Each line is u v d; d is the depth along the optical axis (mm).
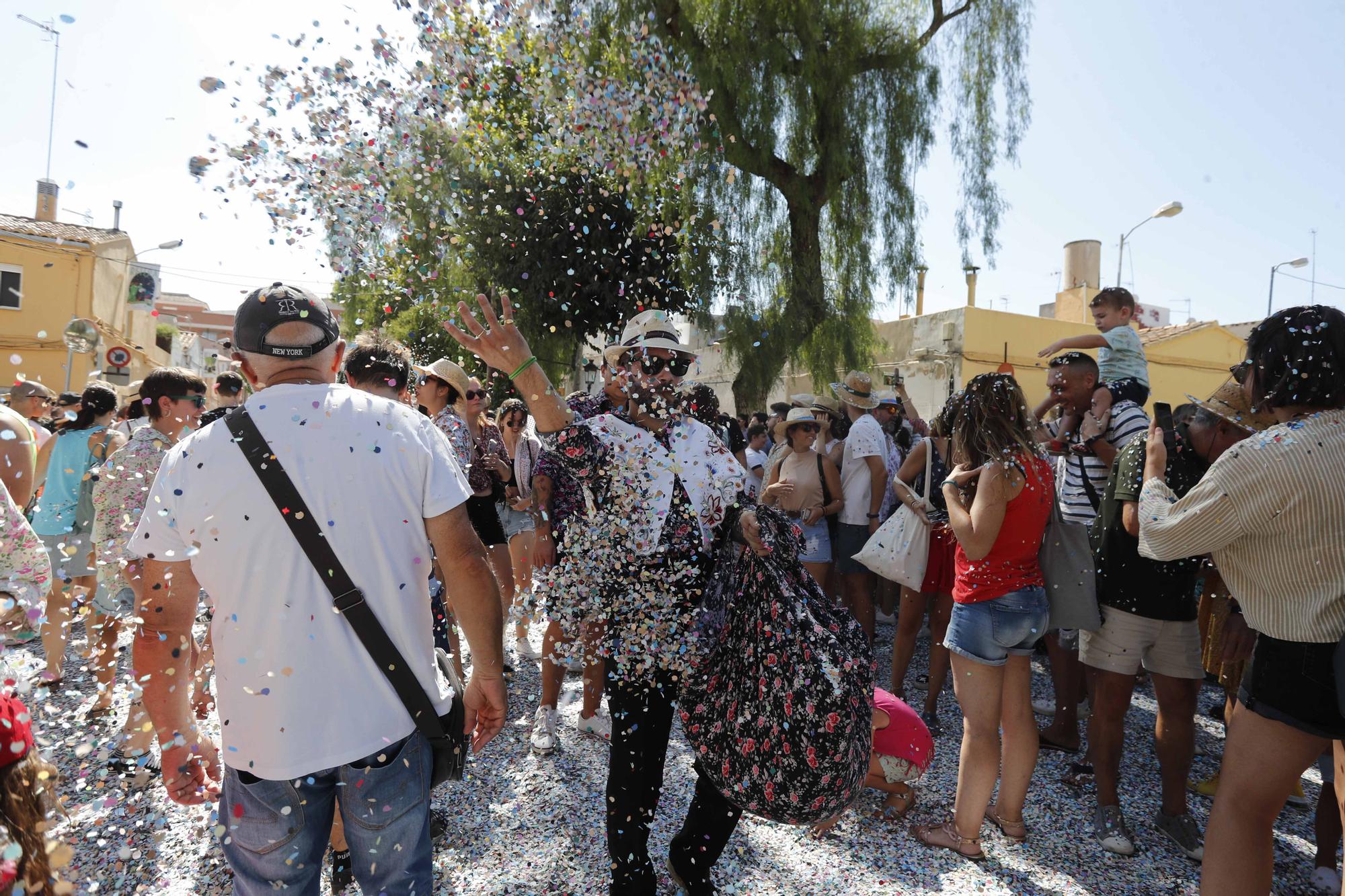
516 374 2113
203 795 1600
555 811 2896
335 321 1628
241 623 1398
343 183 1956
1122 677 2818
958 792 2740
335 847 2408
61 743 1967
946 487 2744
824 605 2312
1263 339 2100
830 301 12023
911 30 12977
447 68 2152
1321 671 1880
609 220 2355
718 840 2324
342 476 1428
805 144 11789
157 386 3402
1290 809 3189
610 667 2260
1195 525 2078
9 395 5457
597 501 2264
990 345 18328
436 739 1521
